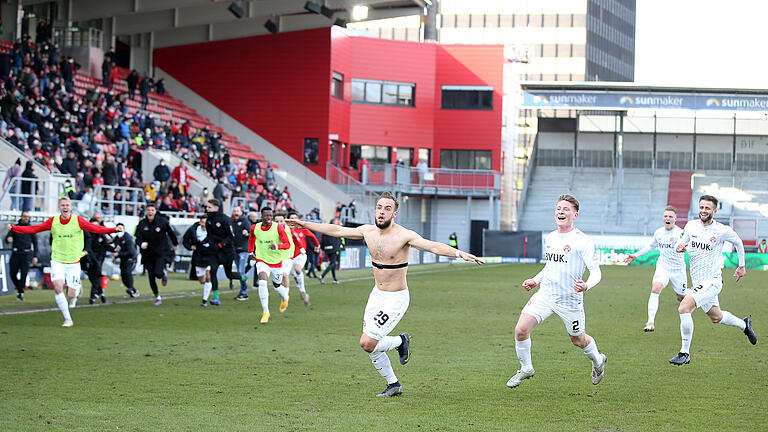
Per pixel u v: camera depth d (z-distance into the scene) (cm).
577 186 5759
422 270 3622
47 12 4078
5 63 3002
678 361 1040
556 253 850
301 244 1723
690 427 720
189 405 785
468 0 9938
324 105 4844
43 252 2125
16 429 688
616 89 4984
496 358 1085
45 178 2511
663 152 5878
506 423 729
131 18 4434
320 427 708
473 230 5259
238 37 4888
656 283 1364
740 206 5566
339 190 4672
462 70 5394
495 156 5381
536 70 9800
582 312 861
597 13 10019
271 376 935
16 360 1009
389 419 739
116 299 1855
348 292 2195
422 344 1217
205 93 4950
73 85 3453
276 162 4872
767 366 1043
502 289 2389
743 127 5828
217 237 1736
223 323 1427
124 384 877
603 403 815
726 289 2611
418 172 5012
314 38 4859
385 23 10081
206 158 3769
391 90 5328
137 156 3238
